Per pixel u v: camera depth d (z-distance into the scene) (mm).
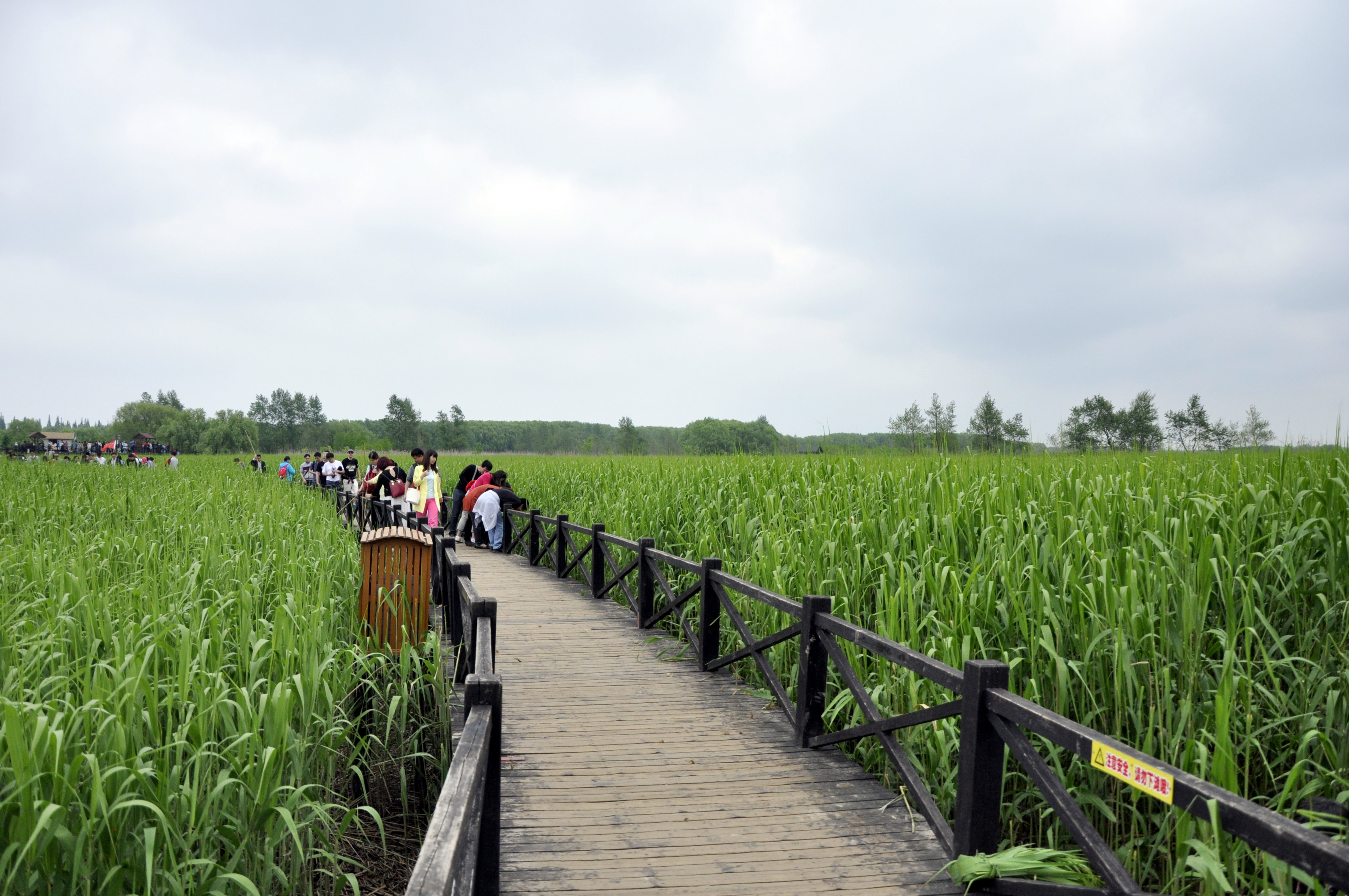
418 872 1708
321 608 4445
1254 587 4035
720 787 4125
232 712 3424
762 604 6125
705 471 10492
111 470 20375
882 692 4246
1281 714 3709
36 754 2535
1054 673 4102
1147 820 3609
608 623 8305
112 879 2535
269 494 13641
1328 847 1698
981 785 3045
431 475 13625
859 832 3623
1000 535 4820
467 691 2918
